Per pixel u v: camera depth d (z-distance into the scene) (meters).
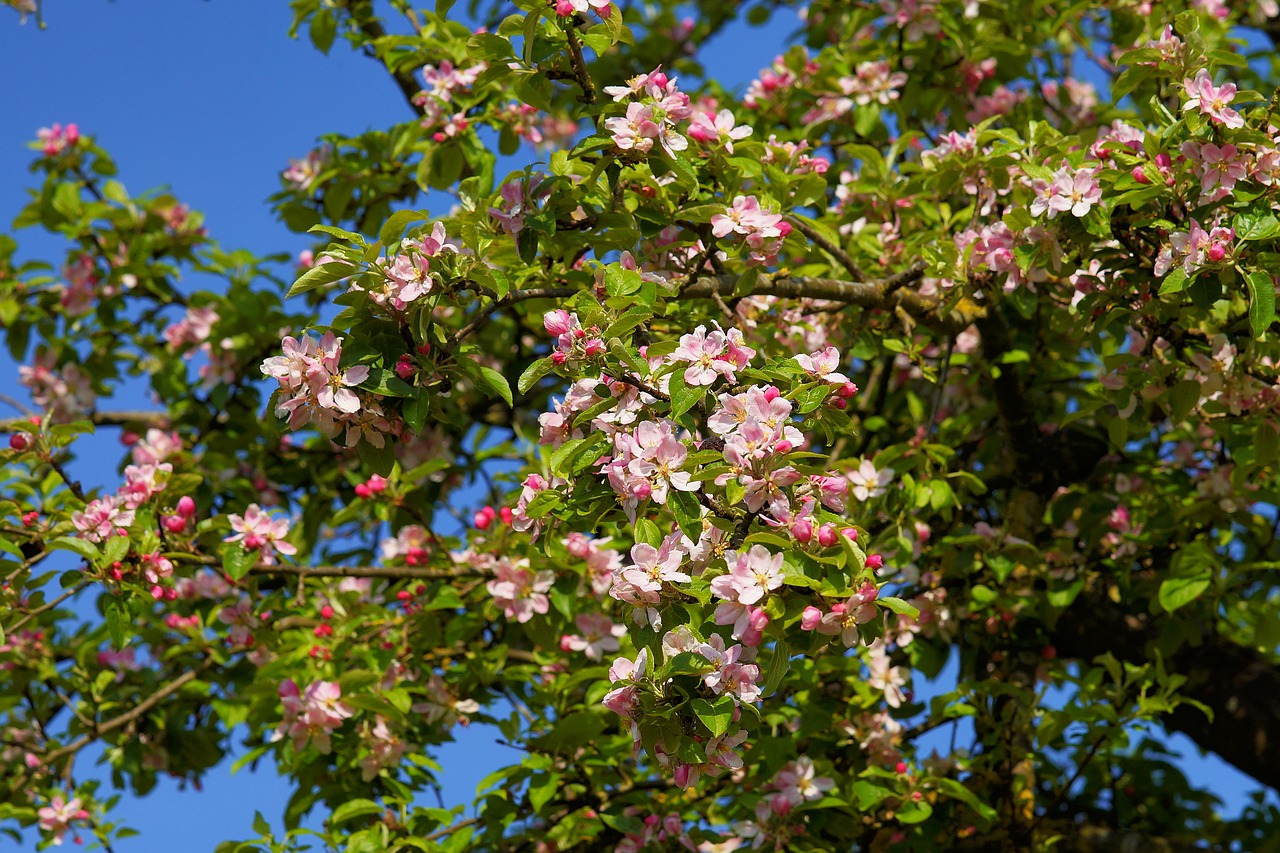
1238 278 3.07
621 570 2.42
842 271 4.09
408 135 4.62
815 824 3.74
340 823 4.10
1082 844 4.64
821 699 4.10
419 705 4.26
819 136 5.00
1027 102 5.11
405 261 2.71
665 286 2.97
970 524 4.91
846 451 4.94
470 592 4.43
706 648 2.37
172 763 5.05
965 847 4.25
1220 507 4.34
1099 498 4.69
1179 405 3.43
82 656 4.95
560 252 3.23
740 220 3.06
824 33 5.62
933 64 5.00
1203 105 3.03
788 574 2.34
